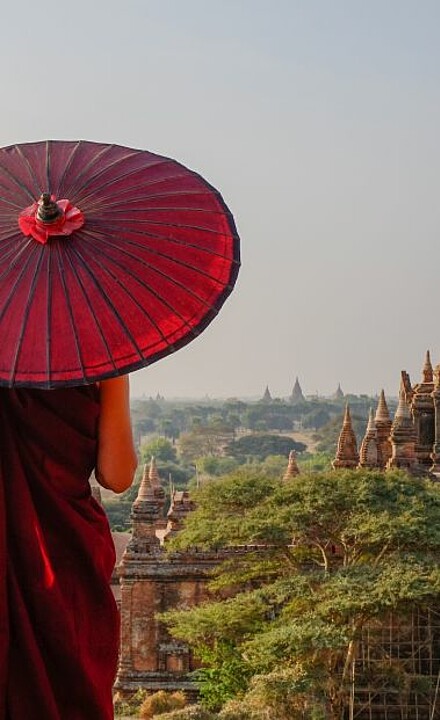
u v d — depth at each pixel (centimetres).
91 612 727
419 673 5291
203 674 5306
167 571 5641
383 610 4612
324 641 4472
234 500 5316
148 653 5584
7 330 683
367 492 5088
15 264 700
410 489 5219
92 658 723
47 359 677
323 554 5200
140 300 701
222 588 5659
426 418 6456
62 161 758
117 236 713
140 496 5750
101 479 750
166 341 696
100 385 741
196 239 724
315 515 5066
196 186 751
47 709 695
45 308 687
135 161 761
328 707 4784
